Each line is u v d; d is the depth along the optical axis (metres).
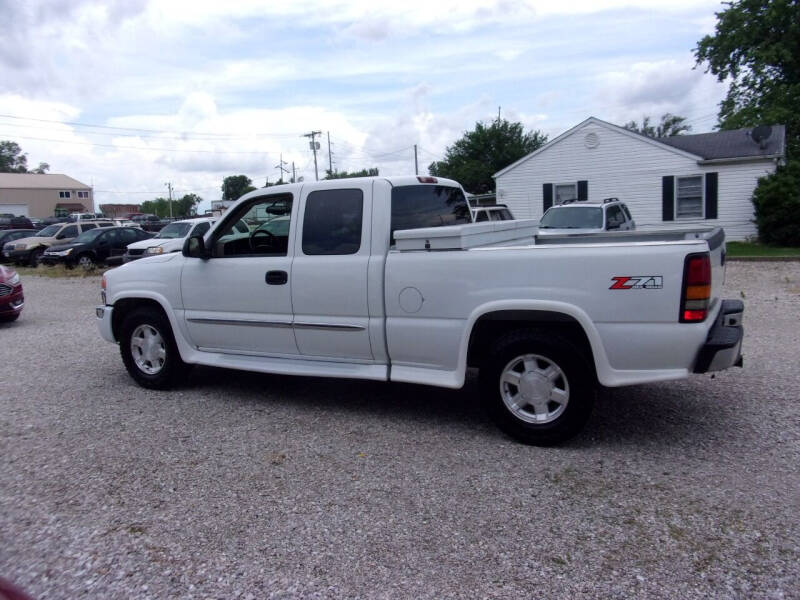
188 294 5.96
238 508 3.75
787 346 7.15
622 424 4.95
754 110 30.16
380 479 4.09
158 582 3.04
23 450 4.75
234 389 6.30
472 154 48.47
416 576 3.03
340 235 5.18
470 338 4.73
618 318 4.22
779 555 3.09
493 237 5.21
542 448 4.53
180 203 107.38
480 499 3.78
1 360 7.99
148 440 4.90
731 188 20.94
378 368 5.14
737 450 4.35
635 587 2.89
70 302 14.03
